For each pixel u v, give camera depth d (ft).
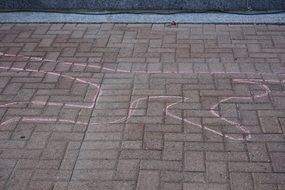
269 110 14.08
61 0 21.98
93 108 14.51
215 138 12.89
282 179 11.28
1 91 15.61
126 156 12.27
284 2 21.09
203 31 19.76
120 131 13.33
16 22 21.09
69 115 14.19
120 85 15.76
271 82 15.64
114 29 20.20
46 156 12.38
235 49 18.08
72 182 11.43
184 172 11.62
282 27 19.92
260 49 18.03
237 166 11.76
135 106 14.52
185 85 15.62
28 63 17.47
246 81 15.75
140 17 21.15
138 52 18.07
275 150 12.31
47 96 15.26
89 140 12.99
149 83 15.81
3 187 11.33
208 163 11.90
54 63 17.42
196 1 21.39
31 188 11.27
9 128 13.61
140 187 11.17
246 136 12.92
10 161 12.22
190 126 13.46
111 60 17.51
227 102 14.58
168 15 21.24
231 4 21.31
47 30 20.29
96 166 11.94
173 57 17.61
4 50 18.53
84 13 21.67
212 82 15.75
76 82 16.06
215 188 11.05
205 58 17.46
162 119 13.82
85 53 18.12
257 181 11.23
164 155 12.25
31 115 14.25
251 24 20.25
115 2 21.81
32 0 22.08
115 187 11.21
